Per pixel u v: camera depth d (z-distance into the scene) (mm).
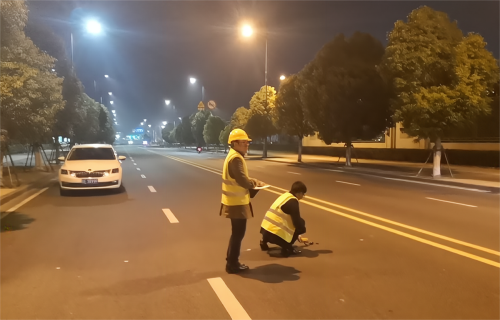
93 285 5438
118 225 9125
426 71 19297
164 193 14367
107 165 13820
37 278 5711
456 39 19672
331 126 27266
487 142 26891
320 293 5125
